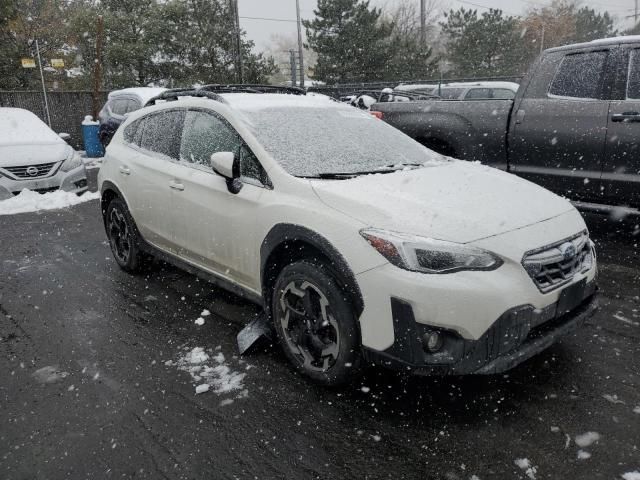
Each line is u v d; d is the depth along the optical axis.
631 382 2.78
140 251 4.63
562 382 2.80
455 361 2.39
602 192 4.89
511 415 2.55
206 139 3.67
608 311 3.62
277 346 3.35
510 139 5.34
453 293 2.33
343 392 2.81
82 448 2.44
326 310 2.73
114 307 4.09
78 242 6.00
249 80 25.81
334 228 2.65
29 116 9.40
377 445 2.39
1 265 5.22
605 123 4.70
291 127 3.52
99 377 3.06
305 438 2.46
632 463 2.21
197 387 2.88
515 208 2.79
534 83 5.22
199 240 3.65
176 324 3.75
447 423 2.52
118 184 4.54
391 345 2.46
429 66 27.00
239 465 2.30
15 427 2.62
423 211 2.61
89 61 24.25
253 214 3.12
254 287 3.32
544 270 2.55
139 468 2.30
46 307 4.14
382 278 2.43
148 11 23.88
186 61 25.53
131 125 4.70
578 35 40.53
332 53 26.86
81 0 25.17
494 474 2.19
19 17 22.05
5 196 7.77
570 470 2.19
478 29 30.75
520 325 2.43
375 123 4.08
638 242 5.12
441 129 5.83
